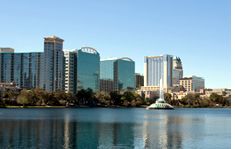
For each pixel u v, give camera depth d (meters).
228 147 67.94
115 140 78.50
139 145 70.50
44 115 197.12
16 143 70.81
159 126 123.56
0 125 119.19
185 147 67.94
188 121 157.50
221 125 131.38
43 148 64.69
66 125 122.75
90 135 88.56
